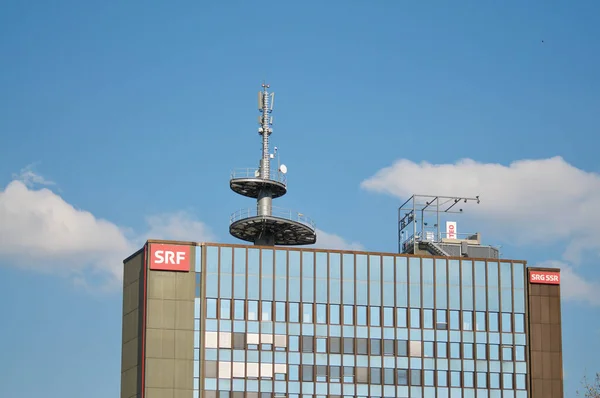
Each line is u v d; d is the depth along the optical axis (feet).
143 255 417.69
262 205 476.13
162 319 405.18
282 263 420.77
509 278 442.91
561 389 436.35
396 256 433.48
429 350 427.74
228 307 411.75
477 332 434.30
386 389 419.54
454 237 483.92
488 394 429.38
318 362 415.23
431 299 432.66
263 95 492.13
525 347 437.58
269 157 483.10
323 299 421.18
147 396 396.78
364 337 422.00
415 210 485.97
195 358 404.57
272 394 408.05
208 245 415.44
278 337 413.80
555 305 443.73
